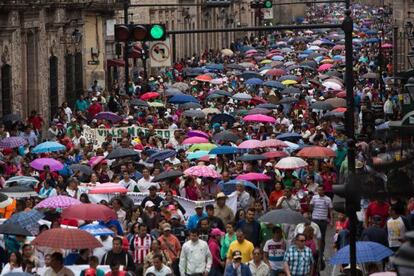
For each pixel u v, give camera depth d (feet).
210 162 181.16
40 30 289.12
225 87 315.37
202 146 192.34
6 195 142.82
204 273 129.29
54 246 116.98
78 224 136.67
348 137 126.21
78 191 158.10
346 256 118.32
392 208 134.82
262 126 219.41
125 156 180.55
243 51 560.61
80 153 203.72
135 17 463.01
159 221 139.33
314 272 131.95
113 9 352.69
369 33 647.56
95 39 350.23
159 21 501.15
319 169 186.09
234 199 156.15
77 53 326.85
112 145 203.82
